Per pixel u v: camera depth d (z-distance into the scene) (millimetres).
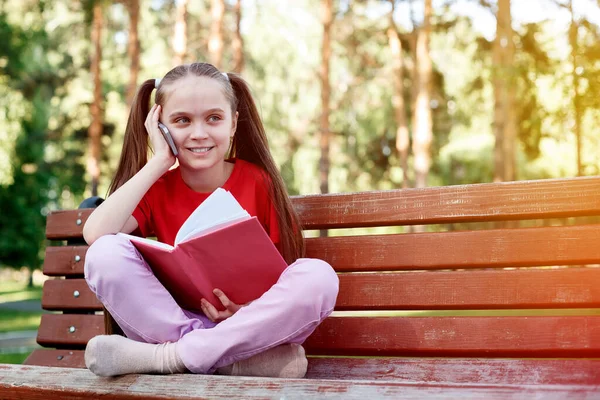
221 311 1939
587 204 1943
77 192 26625
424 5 19516
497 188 2039
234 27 21062
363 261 2180
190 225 1827
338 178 27234
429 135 19344
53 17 22828
